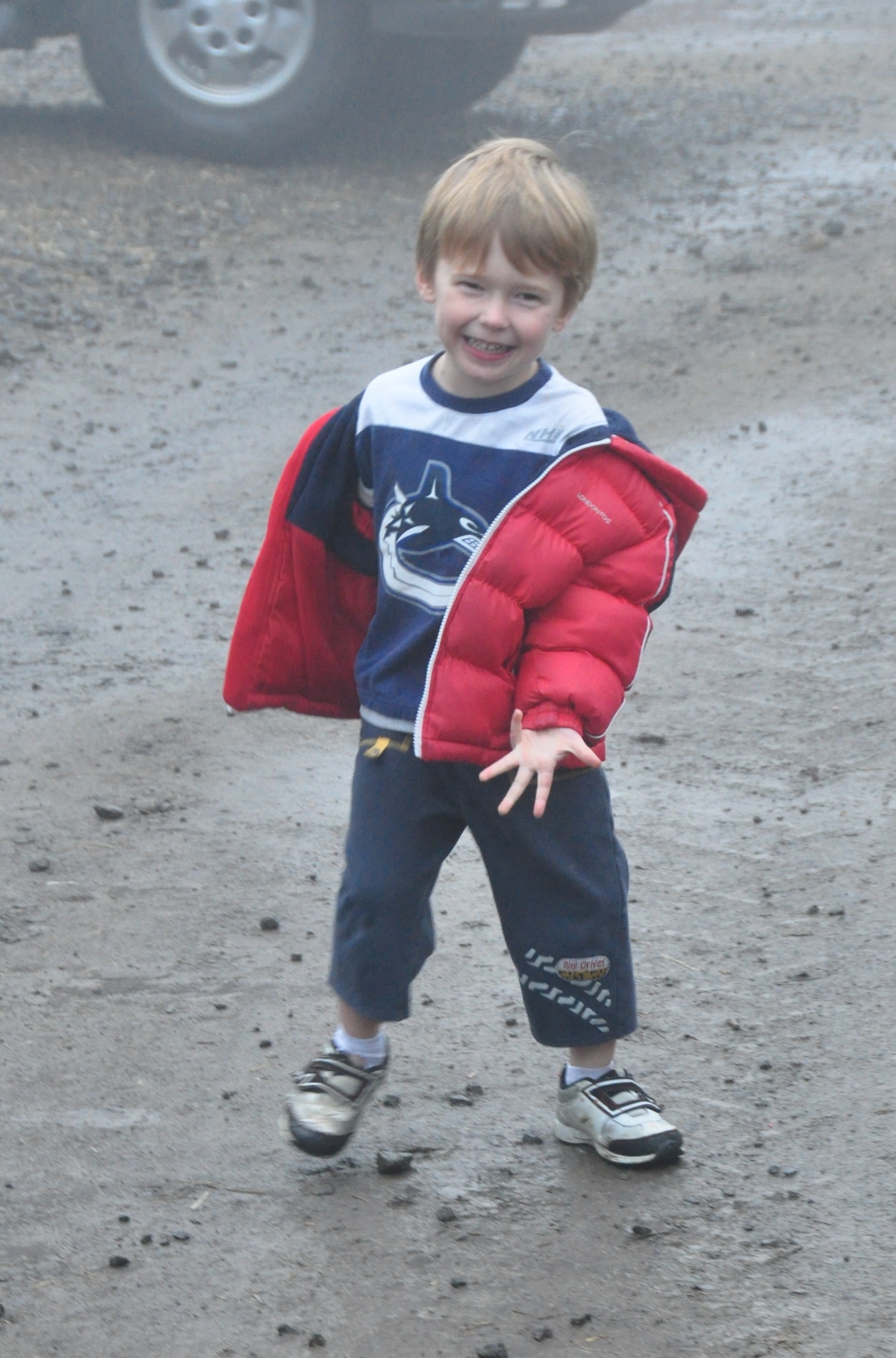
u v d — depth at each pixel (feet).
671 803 34.50
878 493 51.42
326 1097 23.09
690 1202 22.48
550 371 21.31
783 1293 20.59
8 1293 21.02
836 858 31.83
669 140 101.76
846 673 40.27
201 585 46.37
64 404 60.08
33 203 79.36
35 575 46.91
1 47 85.46
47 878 31.78
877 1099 24.47
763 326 68.69
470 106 105.29
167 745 37.63
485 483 20.94
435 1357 19.70
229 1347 20.01
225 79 86.28
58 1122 24.54
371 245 78.38
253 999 27.68
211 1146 23.97
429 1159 23.65
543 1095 25.18
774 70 127.95
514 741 20.86
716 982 27.89
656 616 44.37
